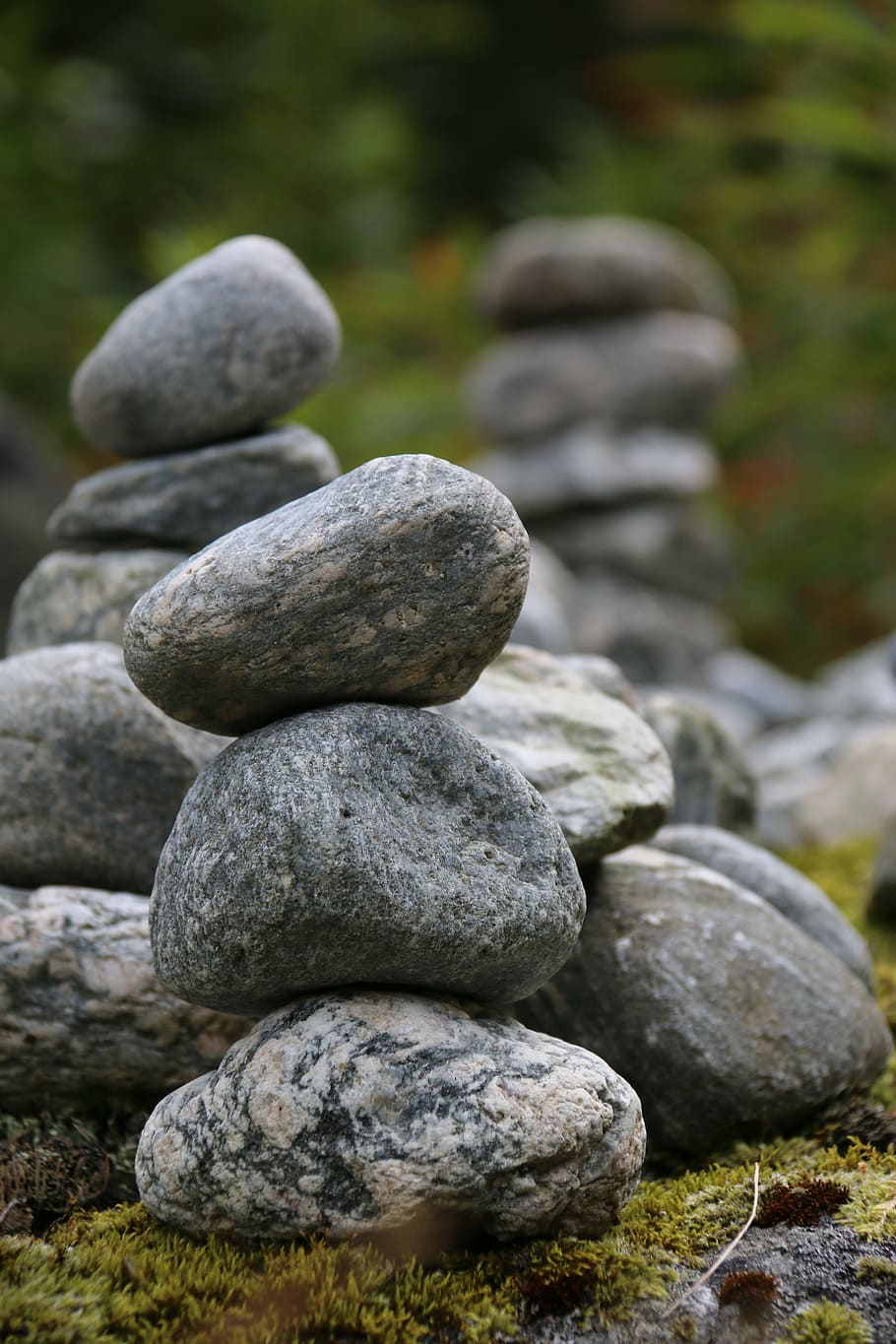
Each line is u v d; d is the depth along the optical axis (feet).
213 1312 8.96
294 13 51.42
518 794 10.03
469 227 51.55
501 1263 9.44
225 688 9.82
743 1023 11.81
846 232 42.47
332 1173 9.27
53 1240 9.96
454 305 45.88
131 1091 11.80
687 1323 8.98
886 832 17.22
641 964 12.06
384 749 9.70
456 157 59.16
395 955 9.46
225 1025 11.71
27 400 43.29
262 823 9.30
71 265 43.39
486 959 9.64
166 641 9.50
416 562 9.32
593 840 12.26
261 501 13.89
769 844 21.88
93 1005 11.64
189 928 9.57
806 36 37.29
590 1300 9.16
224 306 13.60
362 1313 8.85
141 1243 9.80
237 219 45.70
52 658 12.78
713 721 17.15
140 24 51.80
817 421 43.68
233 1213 9.52
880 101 38.86
